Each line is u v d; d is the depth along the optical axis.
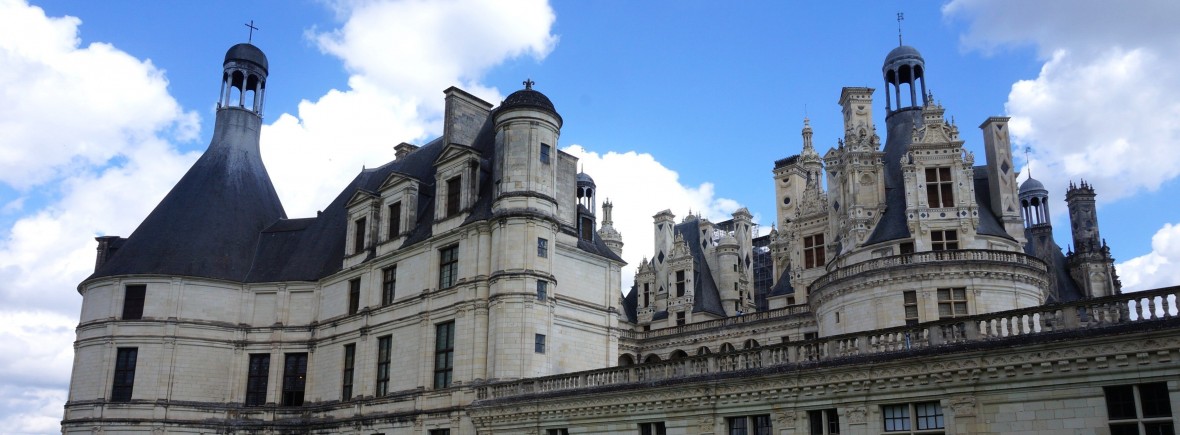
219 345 53.84
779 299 72.25
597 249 49.56
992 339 24.41
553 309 43.12
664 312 78.75
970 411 24.38
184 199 58.41
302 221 59.91
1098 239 74.62
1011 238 51.81
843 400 27.02
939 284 48.53
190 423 51.53
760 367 29.50
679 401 31.58
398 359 47.19
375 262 50.56
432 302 45.66
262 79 65.75
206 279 54.41
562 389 36.81
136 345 52.59
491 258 43.44
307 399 52.81
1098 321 22.84
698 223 83.88
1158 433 21.33
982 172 55.94
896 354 26.02
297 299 55.31
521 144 44.28
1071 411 22.73
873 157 55.53
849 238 55.09
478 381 41.62
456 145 46.94
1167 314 21.62
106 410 51.25
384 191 52.09
